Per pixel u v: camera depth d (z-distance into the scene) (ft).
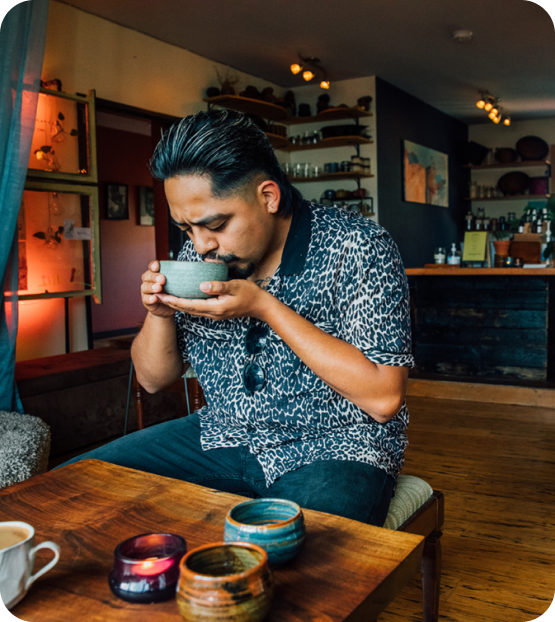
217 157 3.15
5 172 8.55
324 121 21.35
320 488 3.33
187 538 2.59
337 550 2.47
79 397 10.00
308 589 2.19
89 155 12.67
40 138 11.72
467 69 20.06
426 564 4.26
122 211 24.66
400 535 2.58
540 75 21.01
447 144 27.27
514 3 14.53
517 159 27.89
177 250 17.44
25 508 2.98
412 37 16.78
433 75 20.70
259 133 3.45
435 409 12.76
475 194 28.99
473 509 7.50
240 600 1.88
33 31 8.82
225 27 15.37
